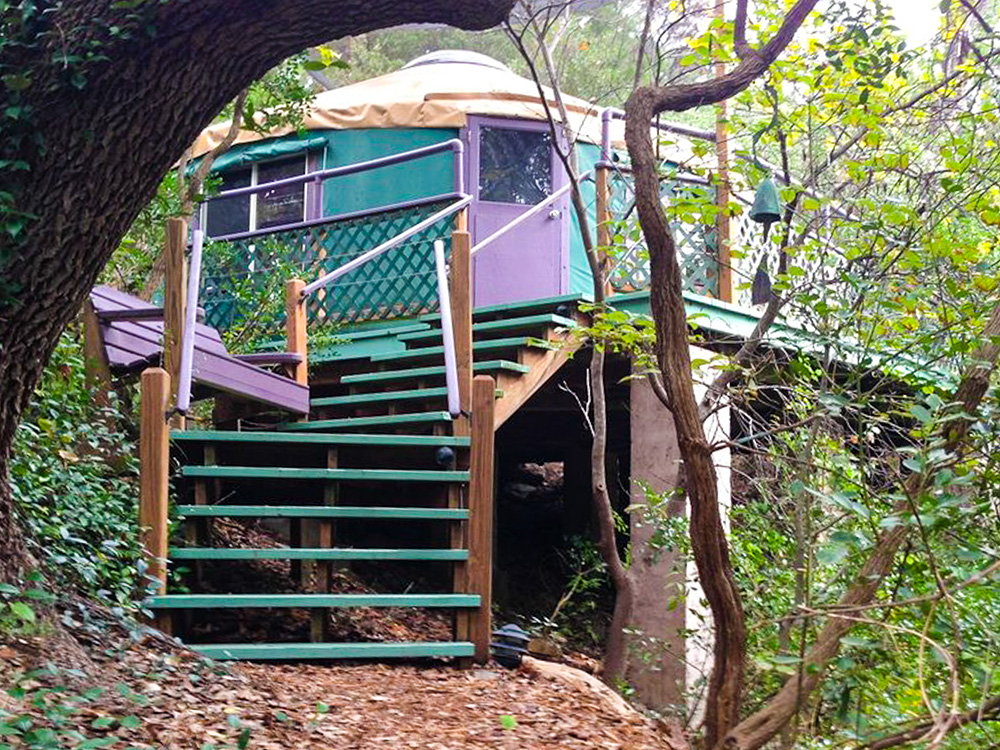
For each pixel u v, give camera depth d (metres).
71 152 3.98
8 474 4.27
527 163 10.24
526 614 8.74
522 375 7.23
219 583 6.47
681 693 6.37
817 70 5.75
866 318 4.57
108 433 5.91
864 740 3.14
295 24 3.96
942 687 3.33
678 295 3.20
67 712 3.59
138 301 6.88
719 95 3.48
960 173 5.32
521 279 10.08
